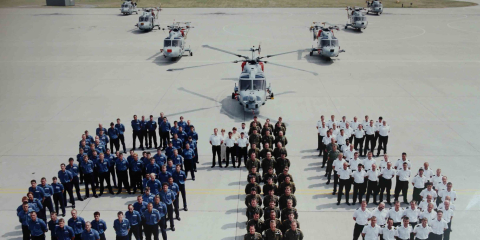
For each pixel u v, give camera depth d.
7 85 31.09
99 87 30.36
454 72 33.56
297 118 24.28
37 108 26.42
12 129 23.27
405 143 21.02
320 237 13.73
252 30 51.47
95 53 40.50
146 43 44.38
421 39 46.00
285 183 14.19
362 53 39.97
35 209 13.72
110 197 16.45
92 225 12.54
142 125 20.28
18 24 56.09
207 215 15.12
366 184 15.55
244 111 25.36
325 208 15.47
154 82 31.36
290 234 11.61
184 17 61.72
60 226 12.09
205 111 25.44
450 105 26.27
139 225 13.27
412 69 34.50
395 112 25.12
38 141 21.69
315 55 39.34
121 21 58.28
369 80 31.52
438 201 14.37
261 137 18.95
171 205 13.95
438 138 21.59
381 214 13.02
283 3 77.88
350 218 14.84
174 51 36.44
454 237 13.80
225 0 81.25
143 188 15.91
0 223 14.80
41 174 18.30
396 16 63.19
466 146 20.69
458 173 18.05
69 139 21.91
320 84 30.59
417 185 15.07
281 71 34.06
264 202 13.52
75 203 15.98
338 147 18.30
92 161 16.22
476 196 16.20
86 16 62.91
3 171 18.55
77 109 26.14
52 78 32.69
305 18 60.91
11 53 40.75
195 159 18.38
